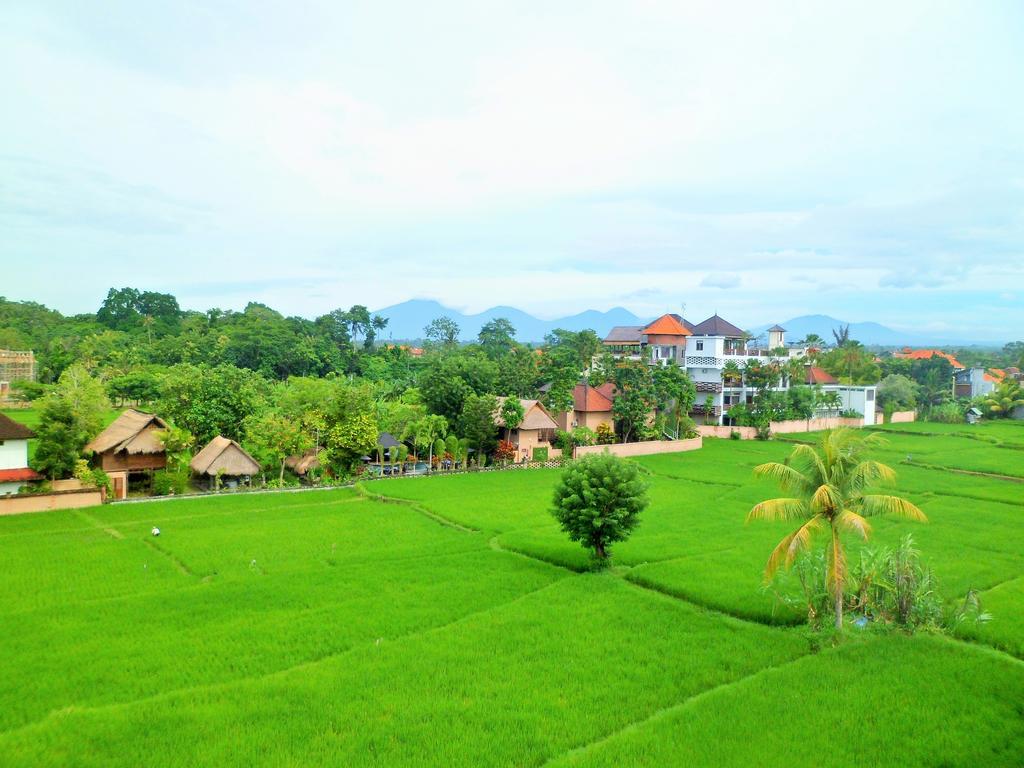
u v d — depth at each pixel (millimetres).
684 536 44156
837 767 19219
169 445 55875
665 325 110000
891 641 27781
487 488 59906
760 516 29438
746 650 26922
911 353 192875
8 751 18875
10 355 111688
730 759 19547
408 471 68938
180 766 18594
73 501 48125
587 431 80125
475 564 37375
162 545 39219
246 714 21219
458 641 27188
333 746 19719
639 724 21531
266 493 55469
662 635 28234
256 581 33594
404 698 22562
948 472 72125
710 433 98750
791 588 33375
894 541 43125
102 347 123875
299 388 67750
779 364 105125
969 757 19766
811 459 29797
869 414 117688
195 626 27953
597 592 33219
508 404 75312
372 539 42250
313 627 28109
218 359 121375
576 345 115375
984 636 28328
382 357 143750
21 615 28609
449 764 19094
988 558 39375
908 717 21891
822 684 24094
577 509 37125
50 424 50844
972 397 139750
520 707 22266
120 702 22000
